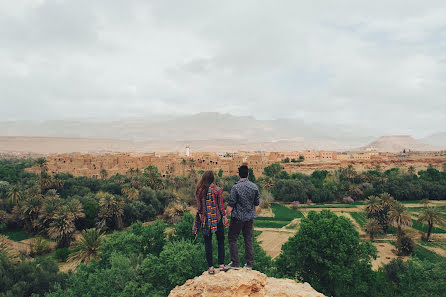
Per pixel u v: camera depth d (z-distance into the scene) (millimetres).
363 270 27625
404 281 28078
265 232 69125
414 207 93188
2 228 66938
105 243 32531
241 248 25172
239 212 8672
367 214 71062
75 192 84688
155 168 124375
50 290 31094
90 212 69062
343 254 26031
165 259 23500
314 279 28766
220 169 129750
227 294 7684
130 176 113000
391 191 105438
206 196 8711
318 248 27531
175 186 105688
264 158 182375
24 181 95062
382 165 169625
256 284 8156
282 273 30172
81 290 25938
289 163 169625
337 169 154375
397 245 56375
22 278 32562
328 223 27844
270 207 96500
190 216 32188
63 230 57500
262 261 27953
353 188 105875
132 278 24094
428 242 61812
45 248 57625
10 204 71562
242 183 8891
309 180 116062
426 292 25266
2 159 183375
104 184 93500
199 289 8250
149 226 34531
